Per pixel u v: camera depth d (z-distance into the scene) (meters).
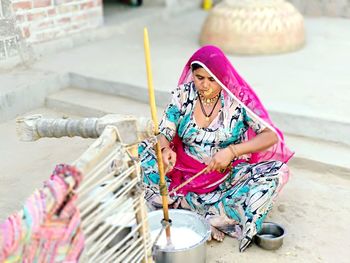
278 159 2.80
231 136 2.58
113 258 1.88
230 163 2.65
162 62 4.96
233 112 2.54
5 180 3.29
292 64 4.87
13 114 4.27
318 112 3.69
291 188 3.15
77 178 1.54
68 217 1.54
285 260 2.47
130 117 1.85
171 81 4.42
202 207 2.65
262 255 2.50
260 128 2.54
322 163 3.33
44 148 3.75
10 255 1.44
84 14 5.57
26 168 3.46
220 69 2.36
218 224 2.62
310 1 6.91
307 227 2.74
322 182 3.24
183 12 7.25
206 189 2.66
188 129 2.60
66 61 4.99
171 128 2.62
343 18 6.79
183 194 2.66
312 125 3.63
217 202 2.62
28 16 4.86
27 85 4.34
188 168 2.70
